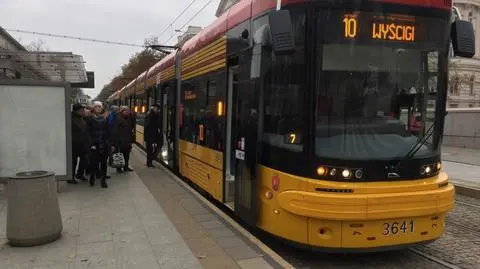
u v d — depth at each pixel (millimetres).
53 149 8914
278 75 5875
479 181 12289
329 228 5328
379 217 5234
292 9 5641
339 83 5484
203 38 9297
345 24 5496
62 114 8906
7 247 5617
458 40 5867
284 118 5762
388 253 6297
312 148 5430
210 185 8414
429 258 6105
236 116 7102
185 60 10969
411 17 5711
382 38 5598
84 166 10688
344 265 5801
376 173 5387
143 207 7820
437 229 5711
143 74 20328
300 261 5938
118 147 11953
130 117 12336
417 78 5758
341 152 5379
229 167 7516
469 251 6480
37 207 5656
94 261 5141
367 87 5539
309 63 5484
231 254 5383
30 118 8781
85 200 8406
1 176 8695
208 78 8719
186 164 10562
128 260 5176
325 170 5348
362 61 5535
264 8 6227
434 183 5609
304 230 5473
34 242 5641
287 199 5543
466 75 53719
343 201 5164
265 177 6086
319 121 5453
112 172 12203
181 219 7004
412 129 5715
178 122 11656
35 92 8758
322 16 5480
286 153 5684
